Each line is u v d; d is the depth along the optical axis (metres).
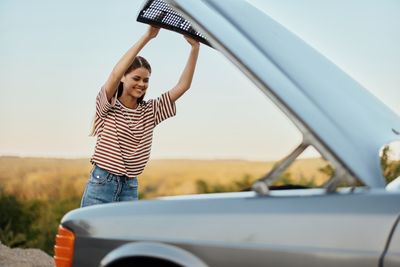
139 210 3.10
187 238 2.92
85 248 3.16
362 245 2.64
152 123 5.00
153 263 3.03
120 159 4.87
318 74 3.25
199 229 2.91
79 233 3.20
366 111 3.21
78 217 3.25
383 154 3.19
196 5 3.18
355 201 2.72
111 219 3.14
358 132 2.96
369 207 2.68
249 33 3.19
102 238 3.11
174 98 5.00
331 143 2.77
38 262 8.58
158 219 3.02
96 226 3.16
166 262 2.98
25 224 14.37
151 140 5.04
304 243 2.72
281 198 2.85
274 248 2.76
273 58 3.09
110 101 4.84
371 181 2.77
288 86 2.94
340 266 2.65
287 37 3.43
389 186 3.12
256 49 3.08
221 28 3.09
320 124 2.82
